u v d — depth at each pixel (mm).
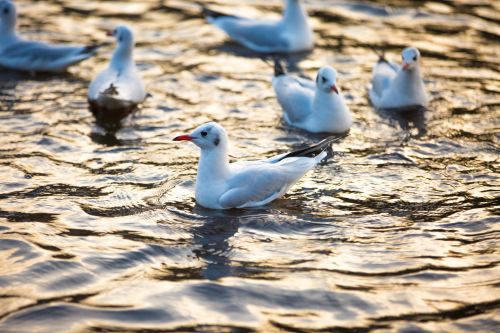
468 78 19984
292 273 11414
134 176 14688
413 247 12195
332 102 16984
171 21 23953
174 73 20281
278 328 10133
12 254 11719
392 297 10828
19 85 19375
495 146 16281
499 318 10359
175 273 11398
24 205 13336
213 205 13453
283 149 16281
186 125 17328
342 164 15453
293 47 21844
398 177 14820
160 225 12805
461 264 11703
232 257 11867
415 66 18000
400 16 24391
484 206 13578
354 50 21969
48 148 15820
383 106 18547
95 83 18156
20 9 24156
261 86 19703
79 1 25219
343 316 10422
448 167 15281
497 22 23734
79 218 12945
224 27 22562
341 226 12883
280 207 13578
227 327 10141
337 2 25547
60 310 10406
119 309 10477
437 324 10250
